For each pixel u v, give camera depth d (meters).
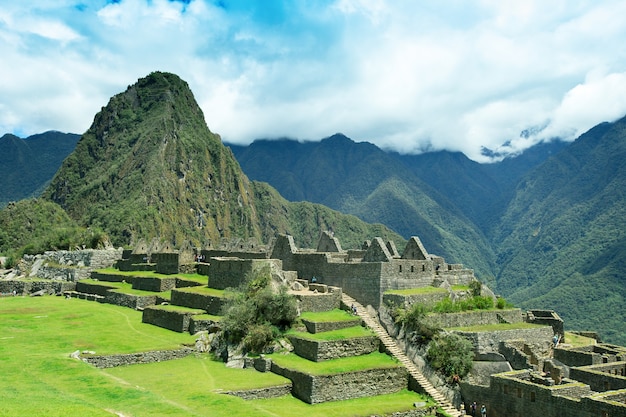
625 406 33.88
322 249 75.00
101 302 77.56
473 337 50.22
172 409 34.47
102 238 136.62
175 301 63.75
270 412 37.91
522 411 40.16
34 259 106.38
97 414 30.75
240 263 61.50
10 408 29.97
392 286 56.34
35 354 45.50
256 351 48.88
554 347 54.31
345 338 48.62
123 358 47.12
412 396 45.38
